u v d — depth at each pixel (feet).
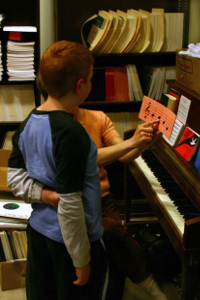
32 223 5.12
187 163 6.75
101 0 10.63
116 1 10.70
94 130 7.18
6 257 8.11
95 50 9.95
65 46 4.54
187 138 6.86
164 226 6.32
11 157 5.08
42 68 4.58
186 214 6.10
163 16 10.02
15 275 8.21
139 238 8.60
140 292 8.23
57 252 4.94
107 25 9.52
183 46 10.97
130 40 9.80
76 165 4.40
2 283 8.22
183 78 8.00
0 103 10.10
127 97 10.50
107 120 7.37
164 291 8.22
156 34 10.12
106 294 5.45
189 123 7.47
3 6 10.15
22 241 8.07
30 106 10.18
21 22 10.34
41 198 4.85
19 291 8.23
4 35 10.06
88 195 4.76
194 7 10.75
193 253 5.44
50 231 4.90
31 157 4.76
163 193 6.86
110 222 7.01
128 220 9.74
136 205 10.83
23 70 9.62
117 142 7.22
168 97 7.21
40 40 10.15
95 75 10.27
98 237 4.99
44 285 5.32
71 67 4.48
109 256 7.04
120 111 11.28
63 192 4.42
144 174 7.63
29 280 5.37
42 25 10.41
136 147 6.53
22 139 4.82
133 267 6.95
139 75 11.26
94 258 5.08
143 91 11.07
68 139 4.36
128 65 10.39
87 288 5.16
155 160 8.17
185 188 6.78
